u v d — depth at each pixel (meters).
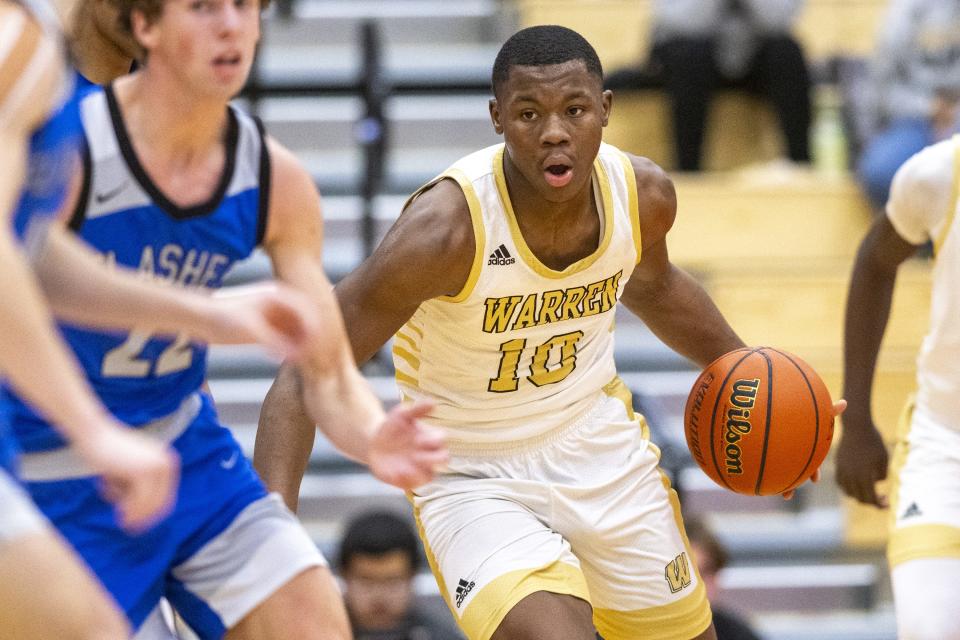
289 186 6.45
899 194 10.24
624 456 9.12
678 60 20.30
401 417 6.00
